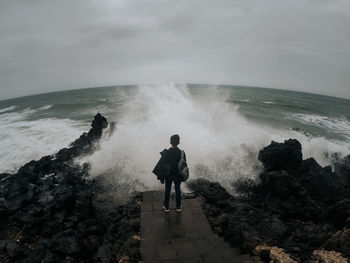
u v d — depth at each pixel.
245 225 4.70
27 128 18.08
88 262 5.39
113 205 6.74
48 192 7.45
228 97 46.72
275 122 21.16
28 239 6.03
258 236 4.44
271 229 4.63
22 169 9.26
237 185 7.86
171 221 5.05
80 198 6.75
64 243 5.36
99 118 11.93
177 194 5.22
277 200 6.66
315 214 6.10
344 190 7.73
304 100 57.66
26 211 6.82
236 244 4.55
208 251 4.26
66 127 17.80
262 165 8.44
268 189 7.01
